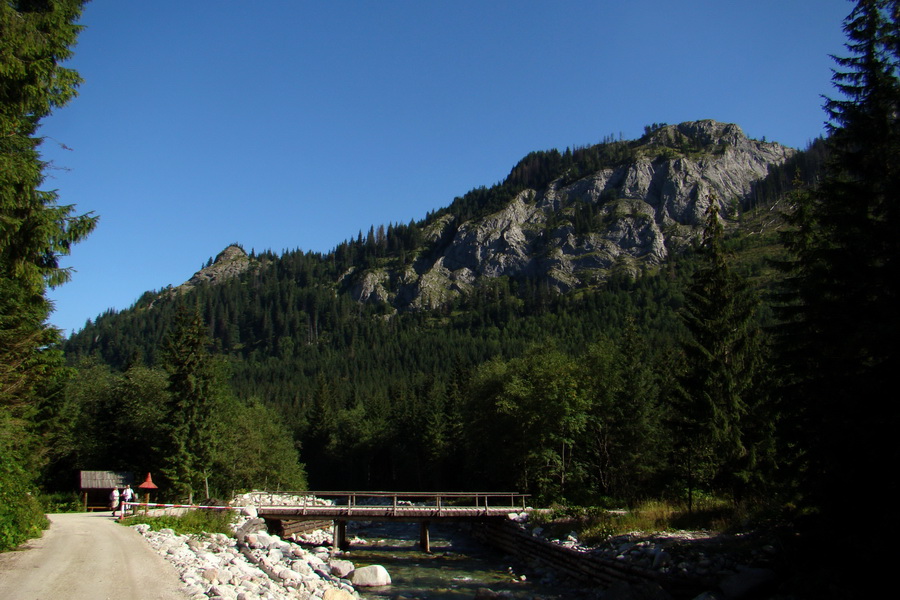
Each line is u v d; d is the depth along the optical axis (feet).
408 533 162.30
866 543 47.52
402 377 545.03
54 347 98.12
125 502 108.58
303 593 56.13
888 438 46.96
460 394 260.83
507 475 172.35
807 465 58.90
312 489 336.70
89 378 200.44
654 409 165.68
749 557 62.75
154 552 63.10
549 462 156.46
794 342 60.90
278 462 224.33
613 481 162.09
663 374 177.27
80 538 71.00
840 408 51.90
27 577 46.60
